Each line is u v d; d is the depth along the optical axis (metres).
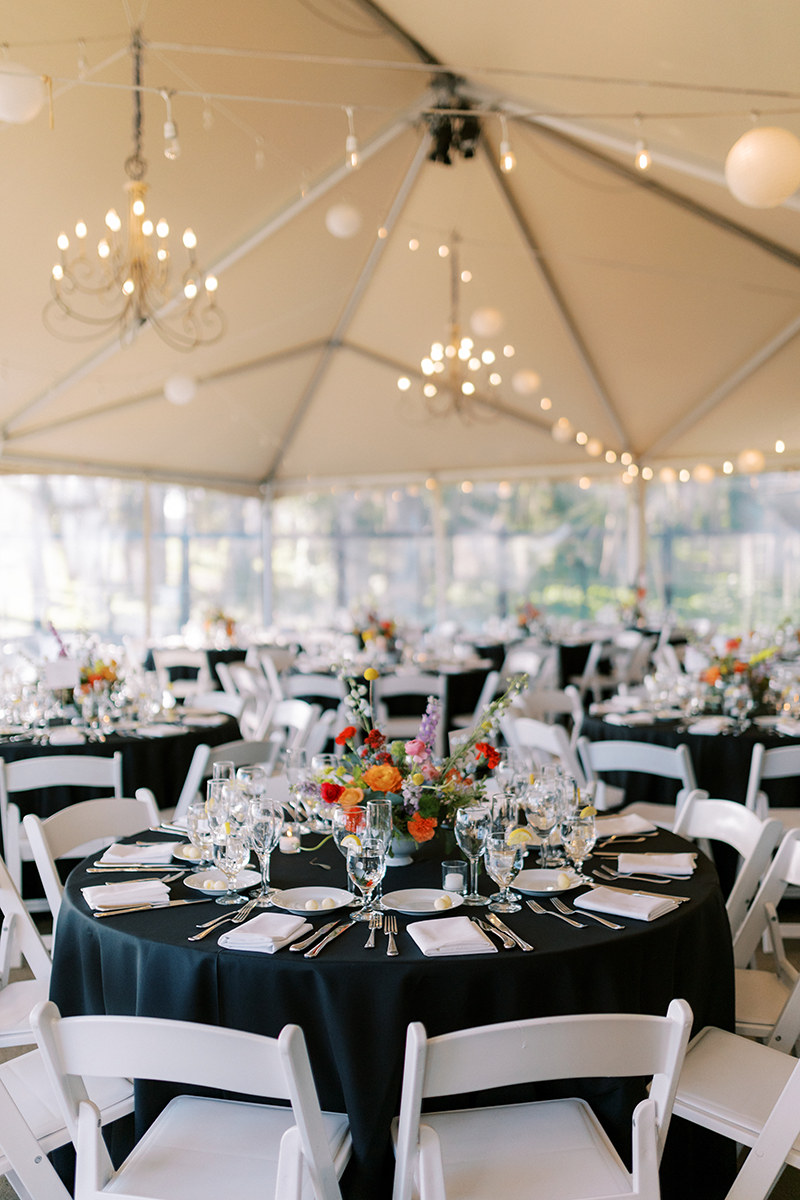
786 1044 2.32
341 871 2.55
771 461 11.05
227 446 11.37
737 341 9.22
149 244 6.92
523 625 10.44
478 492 12.62
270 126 6.41
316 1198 1.58
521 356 9.88
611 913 2.19
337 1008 1.91
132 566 11.24
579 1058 1.56
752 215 6.96
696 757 4.51
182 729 4.76
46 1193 1.84
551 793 2.56
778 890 2.64
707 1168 2.20
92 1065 1.60
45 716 4.86
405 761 2.61
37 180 6.07
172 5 5.18
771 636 8.92
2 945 2.62
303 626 12.94
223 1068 1.55
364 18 5.70
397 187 7.72
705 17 3.99
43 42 5.14
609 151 6.77
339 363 10.45
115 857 2.63
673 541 12.07
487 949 1.96
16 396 8.55
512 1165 1.77
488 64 5.65
